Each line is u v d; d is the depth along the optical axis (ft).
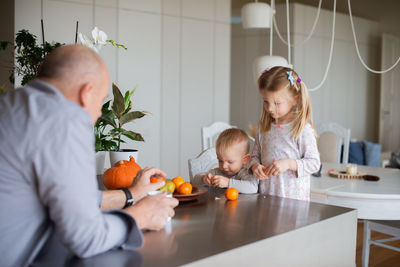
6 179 2.57
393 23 26.63
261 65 7.53
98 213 2.70
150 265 2.65
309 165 5.42
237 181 5.35
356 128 26.61
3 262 2.63
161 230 3.41
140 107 13.41
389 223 7.80
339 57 24.26
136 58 13.19
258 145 6.19
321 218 3.85
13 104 2.68
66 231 2.56
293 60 20.76
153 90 13.69
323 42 22.77
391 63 26.45
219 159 5.89
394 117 27.17
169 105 14.16
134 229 2.87
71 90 2.84
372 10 26.37
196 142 15.06
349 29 24.82
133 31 13.06
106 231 2.74
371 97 27.63
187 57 14.57
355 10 25.39
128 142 13.11
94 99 2.94
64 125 2.57
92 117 3.02
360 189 6.86
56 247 2.95
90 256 2.77
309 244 3.63
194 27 14.70
